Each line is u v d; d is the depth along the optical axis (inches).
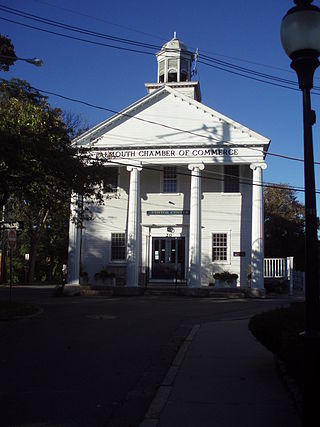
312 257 201.8
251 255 1118.4
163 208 1188.5
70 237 1120.2
